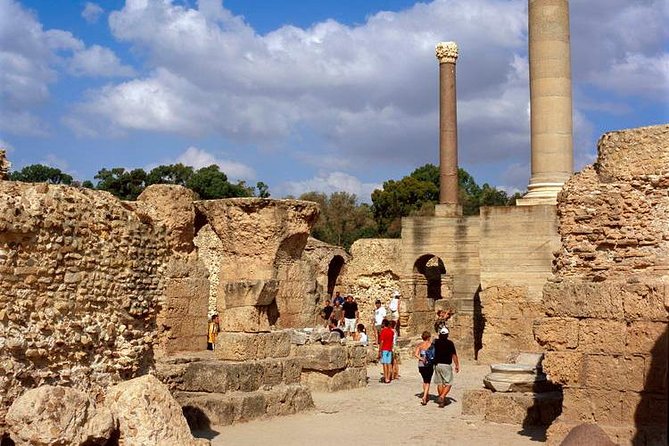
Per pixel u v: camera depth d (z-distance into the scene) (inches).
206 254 1541.6
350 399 821.2
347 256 1647.4
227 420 668.7
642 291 493.0
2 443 416.5
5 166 526.3
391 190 3353.8
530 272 1108.5
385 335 975.6
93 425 425.4
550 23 1093.8
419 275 1444.4
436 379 776.3
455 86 1535.4
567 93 1103.0
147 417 452.1
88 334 492.7
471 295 1347.2
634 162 521.0
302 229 922.7
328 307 1322.6
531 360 746.2
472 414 716.7
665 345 481.1
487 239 1133.7
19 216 450.3
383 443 593.6
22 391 436.5
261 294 763.4
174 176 2832.2
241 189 2933.1
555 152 1105.4
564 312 520.1
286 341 792.9
